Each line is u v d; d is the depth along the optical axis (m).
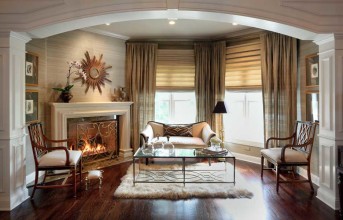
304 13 3.22
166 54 5.91
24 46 3.41
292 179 4.18
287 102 4.50
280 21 3.23
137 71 5.81
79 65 4.75
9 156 3.10
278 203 3.25
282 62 4.60
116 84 5.70
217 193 3.51
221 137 5.61
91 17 3.23
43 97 4.30
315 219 2.84
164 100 6.21
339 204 3.05
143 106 5.82
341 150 2.90
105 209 3.08
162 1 3.18
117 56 5.71
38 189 3.73
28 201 3.32
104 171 4.62
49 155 3.54
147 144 4.24
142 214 2.95
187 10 3.20
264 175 4.37
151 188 3.66
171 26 4.98
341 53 3.15
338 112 3.13
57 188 3.77
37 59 4.11
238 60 5.41
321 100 3.42
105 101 5.47
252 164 5.10
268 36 4.77
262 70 4.87
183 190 3.58
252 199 3.37
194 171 4.54
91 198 3.41
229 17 3.33
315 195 3.51
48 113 4.41
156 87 5.93
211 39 5.83
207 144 4.87
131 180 4.01
